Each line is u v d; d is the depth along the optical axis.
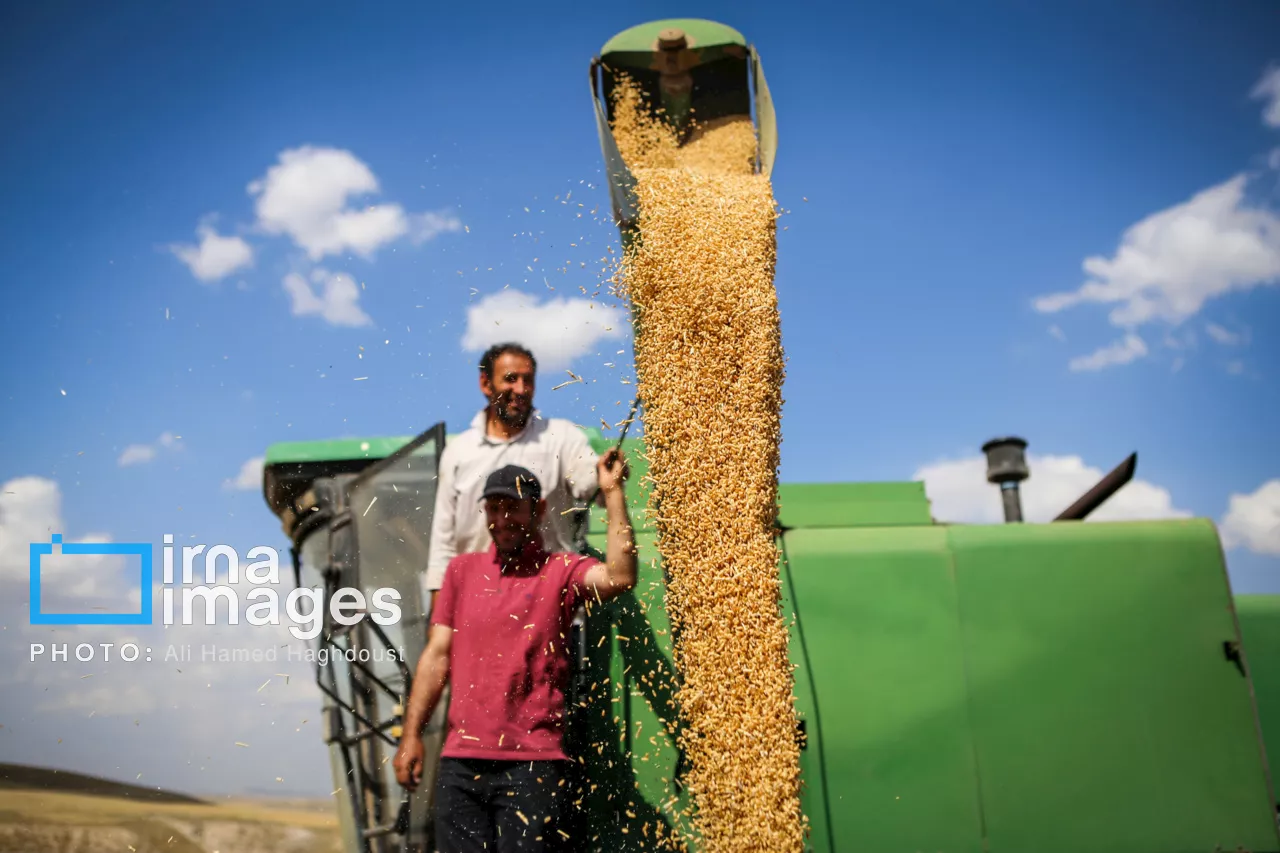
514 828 3.14
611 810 3.66
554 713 3.32
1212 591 3.98
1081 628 3.92
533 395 4.00
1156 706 3.86
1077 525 4.07
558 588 3.42
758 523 3.61
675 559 3.63
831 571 3.96
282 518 4.36
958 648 3.90
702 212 4.35
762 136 5.32
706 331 3.92
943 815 3.74
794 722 3.44
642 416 3.89
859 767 3.77
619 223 4.43
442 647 3.47
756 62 5.48
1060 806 3.75
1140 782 3.78
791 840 3.26
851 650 3.89
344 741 3.76
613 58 5.71
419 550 3.81
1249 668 4.23
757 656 3.42
